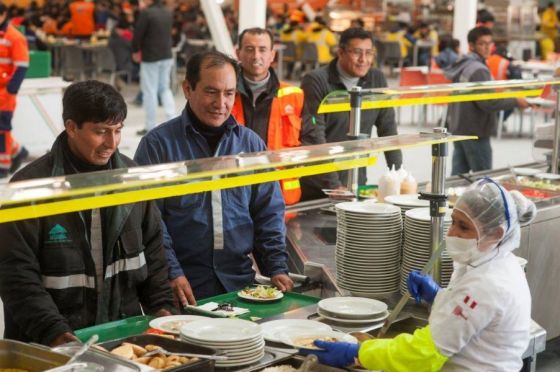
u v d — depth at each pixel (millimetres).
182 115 3533
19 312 2754
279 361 2613
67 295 2887
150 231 3111
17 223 2762
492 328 2469
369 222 3291
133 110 13961
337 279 3428
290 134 5012
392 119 5613
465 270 2543
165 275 3156
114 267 2988
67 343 2535
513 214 2484
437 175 3154
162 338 2559
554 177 5410
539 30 21203
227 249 3496
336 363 2619
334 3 23969
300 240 3986
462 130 7445
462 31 11461
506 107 7133
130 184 2383
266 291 3301
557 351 5137
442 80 11617
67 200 2258
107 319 2990
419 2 24000
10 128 8805
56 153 2857
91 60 17469
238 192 3496
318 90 5293
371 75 5512
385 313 3055
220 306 3158
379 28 21906
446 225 3303
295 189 4777
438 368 2477
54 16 20625
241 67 4859
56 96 9664
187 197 3432
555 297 4680
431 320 2500
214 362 2416
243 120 4891
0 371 2344
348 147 3160
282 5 24656
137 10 18734
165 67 11398
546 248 4547
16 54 8578
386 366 2498
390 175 4230
